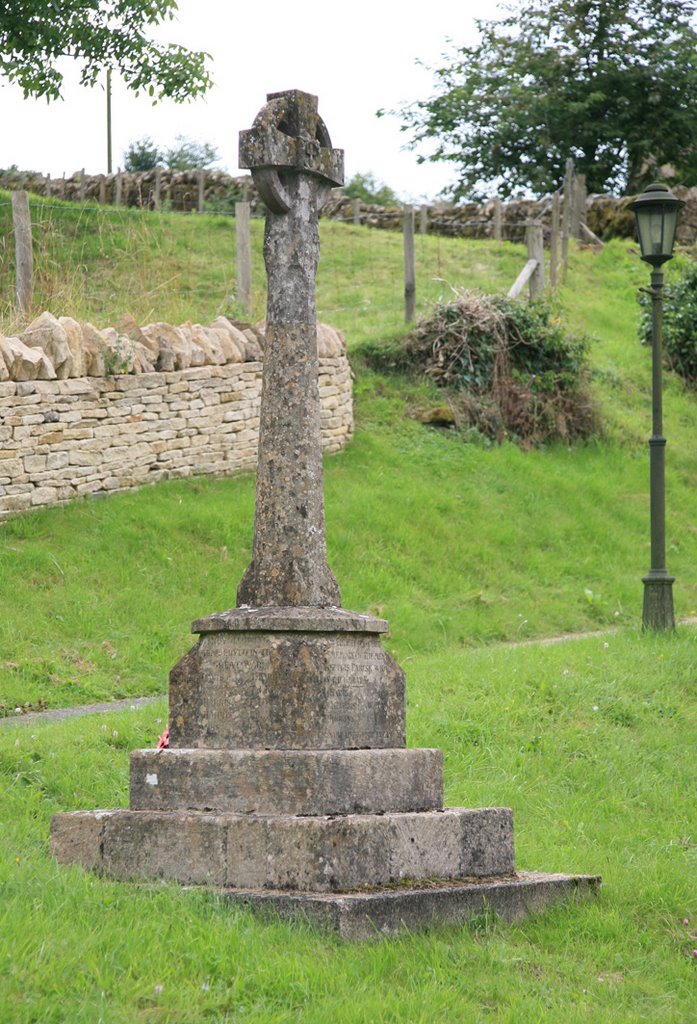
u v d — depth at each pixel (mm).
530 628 18297
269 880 7324
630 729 12703
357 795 7695
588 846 9852
